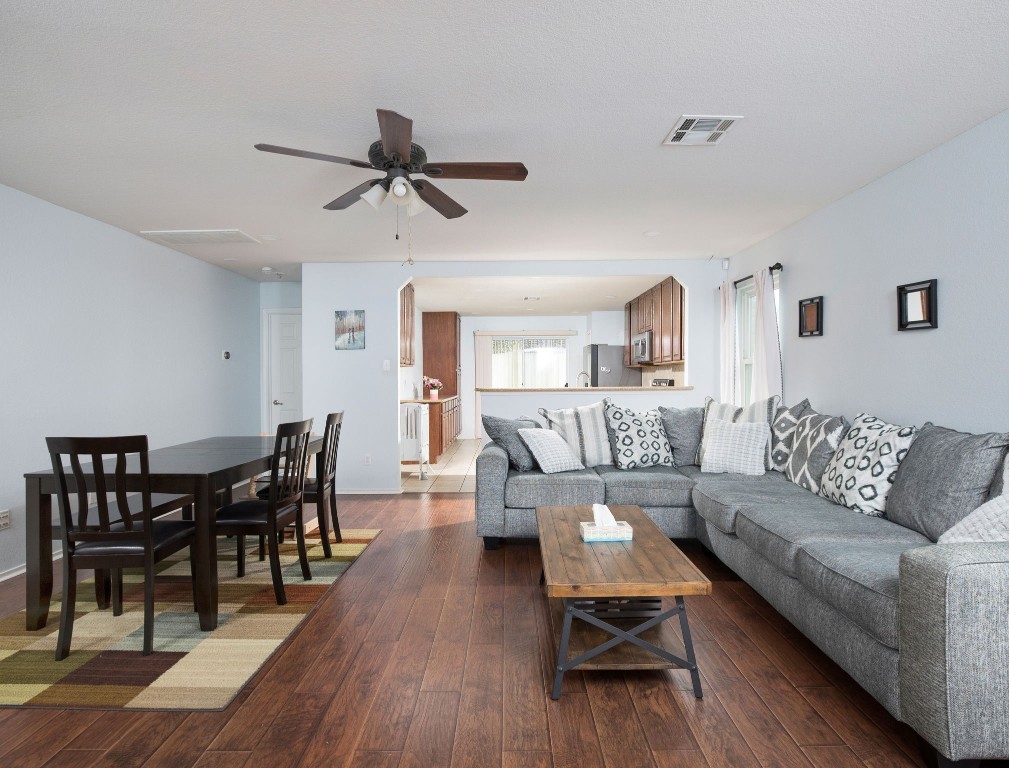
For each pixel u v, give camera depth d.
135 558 2.47
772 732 1.91
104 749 1.83
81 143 2.83
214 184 3.46
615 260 5.87
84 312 4.19
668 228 4.59
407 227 4.52
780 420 4.04
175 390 5.39
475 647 2.52
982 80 2.30
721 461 4.04
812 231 4.20
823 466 3.36
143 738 1.88
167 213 4.11
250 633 2.67
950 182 2.89
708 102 2.47
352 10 1.81
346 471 5.95
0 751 1.82
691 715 2.01
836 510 2.87
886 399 3.42
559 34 1.96
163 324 5.19
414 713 2.02
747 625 2.74
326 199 3.76
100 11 1.80
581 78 2.26
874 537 2.41
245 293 6.89
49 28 1.89
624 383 9.02
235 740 1.87
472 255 5.59
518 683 2.22
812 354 4.25
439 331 10.05
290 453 3.24
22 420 3.65
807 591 2.37
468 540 4.22
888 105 2.51
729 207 4.04
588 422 4.48
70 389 4.06
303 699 2.11
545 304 9.07
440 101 2.43
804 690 2.17
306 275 5.92
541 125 2.68
